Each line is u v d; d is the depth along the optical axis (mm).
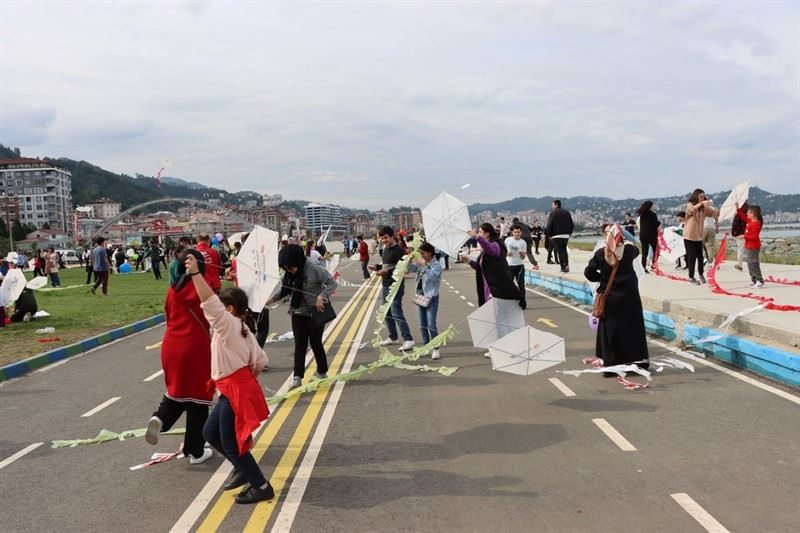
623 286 8516
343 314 17062
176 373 5984
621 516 4570
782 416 6715
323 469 5789
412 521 4648
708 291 14344
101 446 6859
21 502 5375
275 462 6012
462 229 10156
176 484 5637
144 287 30156
